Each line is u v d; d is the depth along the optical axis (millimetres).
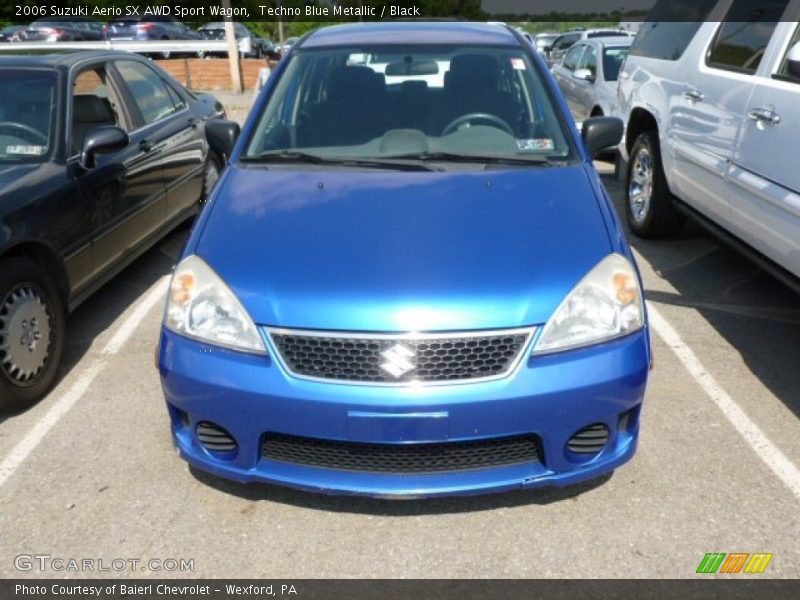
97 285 4055
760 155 3525
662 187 5164
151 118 5020
